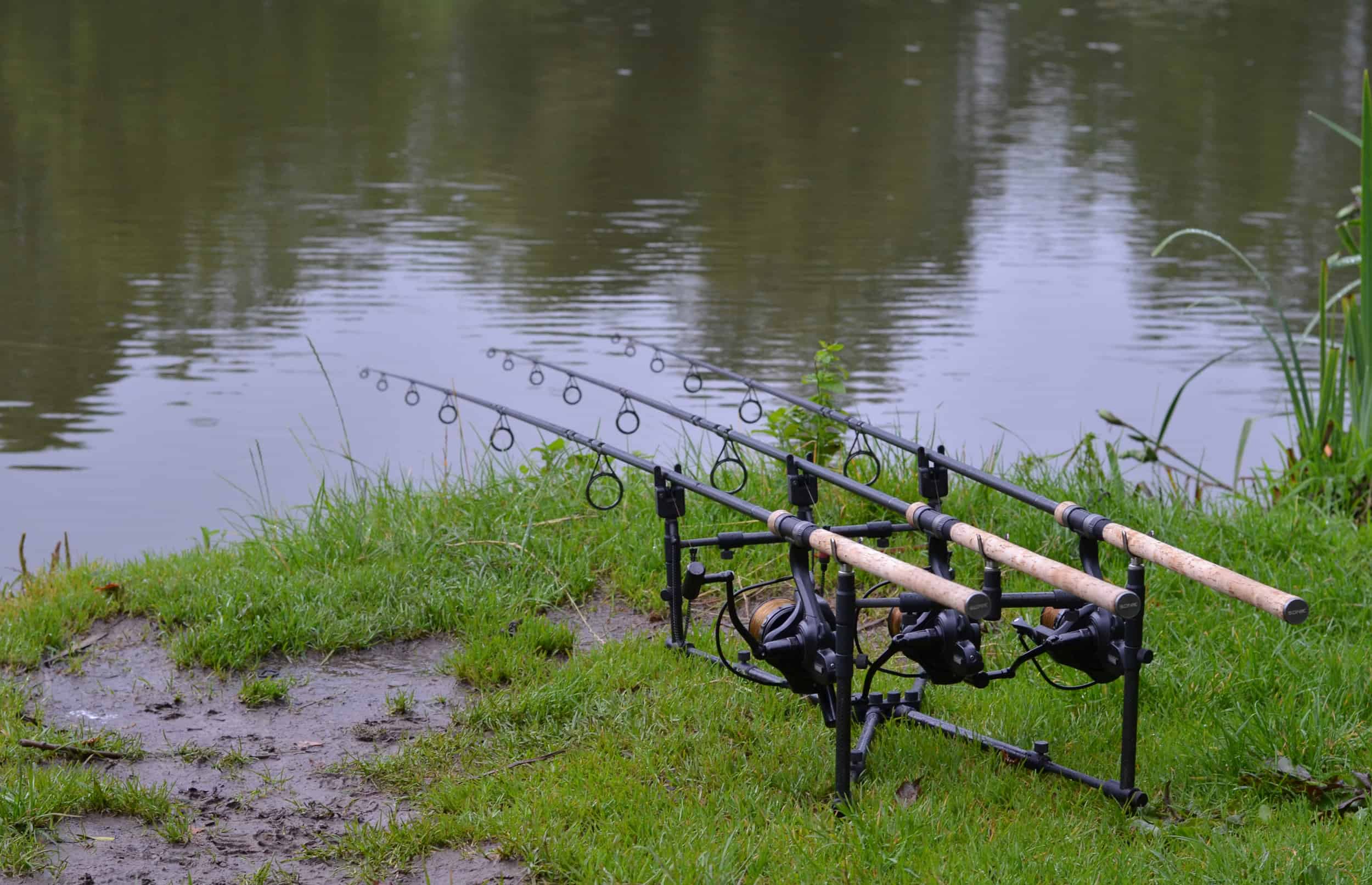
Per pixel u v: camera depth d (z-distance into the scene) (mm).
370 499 6566
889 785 3924
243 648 4969
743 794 3924
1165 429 7227
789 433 6496
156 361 12094
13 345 12469
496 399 11133
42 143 22625
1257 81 32562
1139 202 20281
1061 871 3531
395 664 4980
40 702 4637
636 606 5461
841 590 3686
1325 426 6789
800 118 27266
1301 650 4785
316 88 29078
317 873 3662
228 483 8828
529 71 32219
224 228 17500
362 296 14383
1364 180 6668
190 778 4172
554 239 17281
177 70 30516
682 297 14656
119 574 5719
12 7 38125
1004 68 34562
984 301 14656
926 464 4199
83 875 3641
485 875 3621
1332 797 3902
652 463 4863
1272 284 15578
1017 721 4414
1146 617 5031
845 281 15453
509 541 5785
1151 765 4129
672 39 37812
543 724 4461
